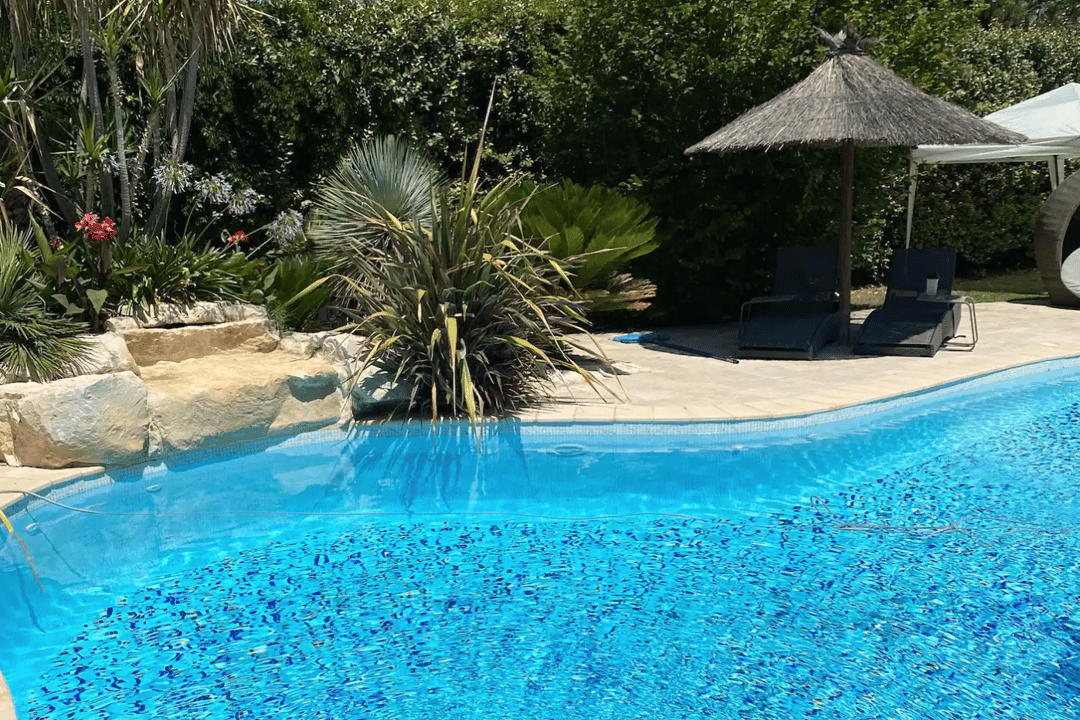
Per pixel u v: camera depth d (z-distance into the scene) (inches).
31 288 297.6
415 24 503.5
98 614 189.8
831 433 303.4
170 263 340.5
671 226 497.7
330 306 357.1
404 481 276.7
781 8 461.7
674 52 475.5
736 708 150.3
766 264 528.4
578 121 498.9
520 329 318.0
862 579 200.1
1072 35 789.9
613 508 250.4
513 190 408.2
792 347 389.7
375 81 489.7
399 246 317.4
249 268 374.0
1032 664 162.6
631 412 305.3
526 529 237.0
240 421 289.1
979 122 386.0
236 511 251.0
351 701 154.4
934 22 482.0
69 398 250.8
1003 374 362.9
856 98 372.2
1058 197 528.1
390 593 198.4
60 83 395.9
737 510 245.9
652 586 199.3
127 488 262.7
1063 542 218.2
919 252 430.3
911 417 322.3
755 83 473.7
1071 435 301.9
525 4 543.8
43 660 170.7
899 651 168.1
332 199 405.7
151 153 421.4
